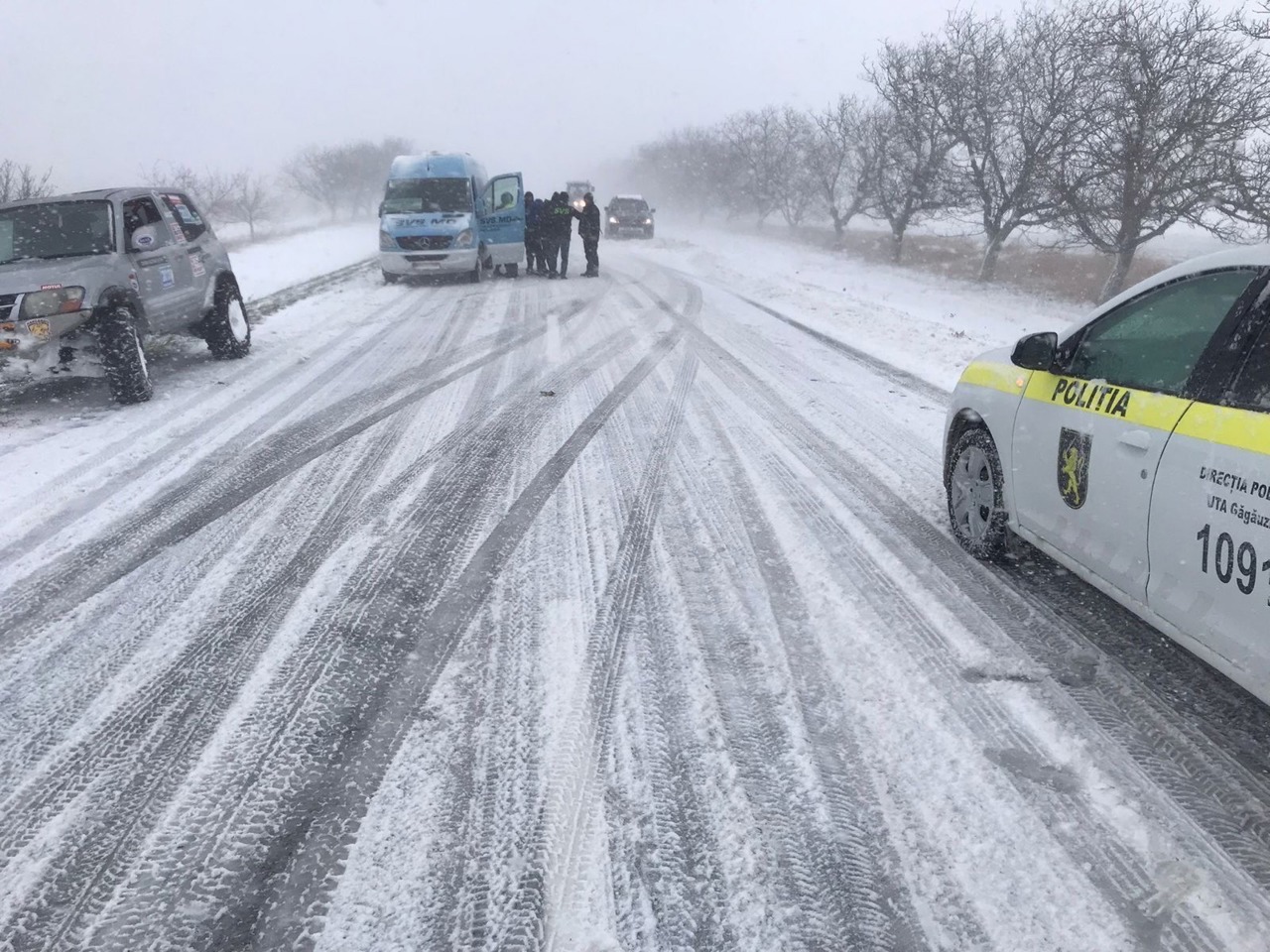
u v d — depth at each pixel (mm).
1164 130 16297
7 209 7844
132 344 7359
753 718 2969
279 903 2189
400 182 17328
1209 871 2281
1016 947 2059
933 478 5551
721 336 11008
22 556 4352
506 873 2291
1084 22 18828
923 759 2754
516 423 6730
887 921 2139
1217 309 2818
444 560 4234
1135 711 2998
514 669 3266
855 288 21125
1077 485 3336
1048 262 25625
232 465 5773
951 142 23891
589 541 4469
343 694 3105
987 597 3861
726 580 4027
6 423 6914
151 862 2330
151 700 3086
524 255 18125
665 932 2107
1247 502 2438
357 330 11492
